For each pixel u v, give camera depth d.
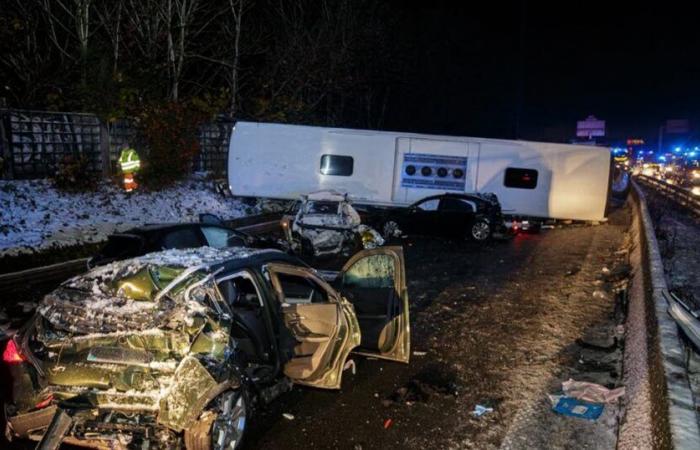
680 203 25.66
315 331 5.43
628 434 4.77
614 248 15.63
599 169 20.05
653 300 7.36
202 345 4.21
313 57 26.17
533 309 9.22
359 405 5.64
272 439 4.95
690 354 6.36
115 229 14.13
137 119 18.23
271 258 5.34
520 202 20.12
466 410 5.53
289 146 20.06
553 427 5.17
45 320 4.39
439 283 11.13
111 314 4.22
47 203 14.44
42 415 4.12
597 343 7.44
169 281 4.42
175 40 22.34
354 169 19.88
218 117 22.84
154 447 4.17
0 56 18.77
